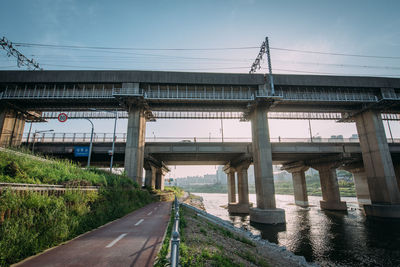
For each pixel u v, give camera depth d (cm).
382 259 2014
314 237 2906
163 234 1104
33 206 955
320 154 5781
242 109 4825
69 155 5175
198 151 5150
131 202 2416
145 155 5044
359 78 4691
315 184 18525
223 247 1239
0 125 4241
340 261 1967
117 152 4778
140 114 4491
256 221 4034
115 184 2266
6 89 4144
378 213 4353
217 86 4478
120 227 1295
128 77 4272
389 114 5378
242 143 5225
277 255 1705
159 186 7144
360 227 3534
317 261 1959
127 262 694
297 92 4609
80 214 1235
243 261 1108
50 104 4588
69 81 4178
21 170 1291
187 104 4672
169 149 5122
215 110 4822
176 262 432
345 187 15475
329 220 4309
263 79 4491
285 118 5334
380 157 4572
